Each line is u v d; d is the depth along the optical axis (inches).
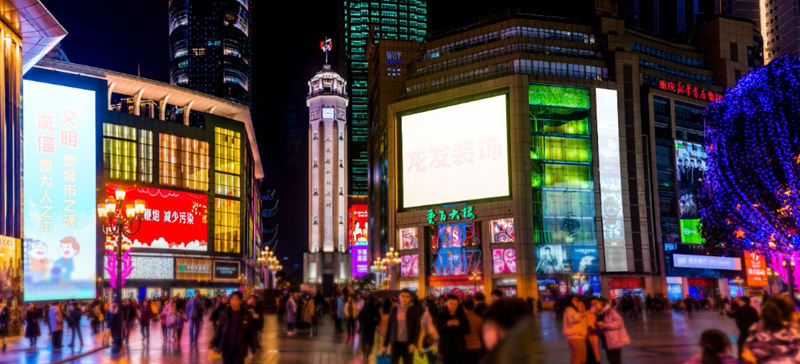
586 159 3700.8
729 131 3376.0
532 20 3919.8
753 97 3307.1
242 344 529.3
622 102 3841.0
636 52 3961.6
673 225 3914.9
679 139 4047.7
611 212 3695.9
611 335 588.1
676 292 3782.0
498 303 230.4
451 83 3934.5
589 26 3966.5
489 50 3895.2
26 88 3341.5
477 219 3634.4
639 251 3715.6
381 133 4926.2
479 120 3715.6
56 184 3346.5
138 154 4037.9
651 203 3863.2
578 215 3622.0
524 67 3750.0
